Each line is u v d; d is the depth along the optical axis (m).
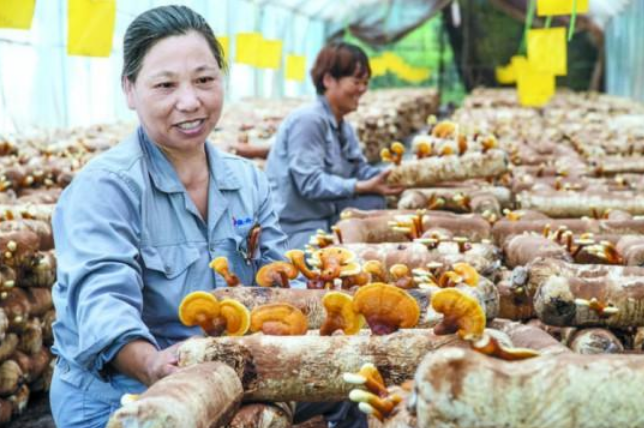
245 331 2.24
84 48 4.38
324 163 5.73
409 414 1.81
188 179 2.73
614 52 25.25
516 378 1.66
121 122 11.31
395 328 2.21
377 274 2.82
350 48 5.61
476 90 24.72
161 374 2.16
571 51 27.59
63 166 6.39
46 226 4.80
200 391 1.94
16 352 4.49
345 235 4.24
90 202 2.51
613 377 1.66
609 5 23.59
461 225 4.30
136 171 2.59
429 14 28.39
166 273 2.64
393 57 25.75
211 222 2.74
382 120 12.90
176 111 2.54
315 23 26.70
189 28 2.57
